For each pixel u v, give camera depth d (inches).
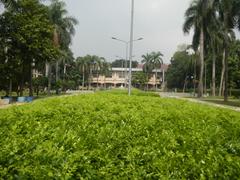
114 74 4874.5
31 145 140.7
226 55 1577.3
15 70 1397.6
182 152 141.0
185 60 3523.6
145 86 4060.0
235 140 174.4
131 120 215.6
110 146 144.5
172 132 180.1
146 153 134.5
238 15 1400.1
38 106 289.4
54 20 1881.2
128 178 115.9
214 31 1860.2
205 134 181.0
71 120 210.7
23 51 1435.8
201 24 1868.8
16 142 145.6
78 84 3811.5
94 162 127.0
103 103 326.3
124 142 154.6
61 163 119.4
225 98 1568.7
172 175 116.5
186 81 3742.6
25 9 1433.3
